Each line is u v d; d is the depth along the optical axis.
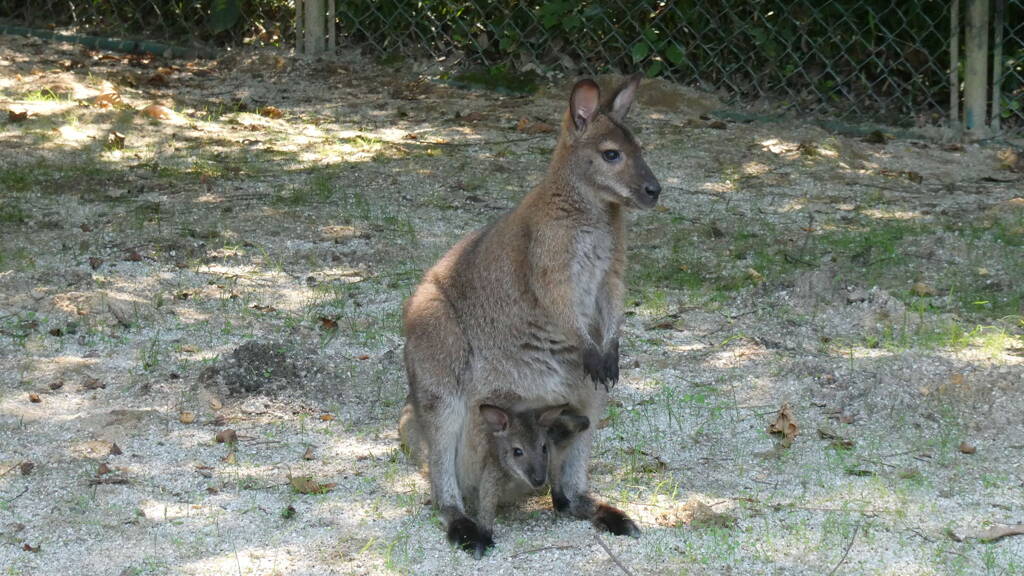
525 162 12.42
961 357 8.01
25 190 11.05
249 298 9.00
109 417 7.04
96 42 15.98
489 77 14.86
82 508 6.10
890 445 6.97
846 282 9.38
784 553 5.76
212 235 10.20
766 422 7.28
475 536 5.86
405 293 9.16
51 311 8.55
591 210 6.30
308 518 6.10
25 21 16.66
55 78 14.19
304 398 7.52
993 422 7.16
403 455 6.82
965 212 11.02
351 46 15.83
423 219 10.81
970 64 13.11
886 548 5.80
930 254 9.92
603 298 6.50
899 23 13.84
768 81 14.38
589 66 14.90
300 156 12.47
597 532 6.07
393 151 12.66
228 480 6.46
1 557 5.62
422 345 6.28
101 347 8.06
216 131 13.13
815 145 12.91
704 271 9.77
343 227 10.55
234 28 16.11
